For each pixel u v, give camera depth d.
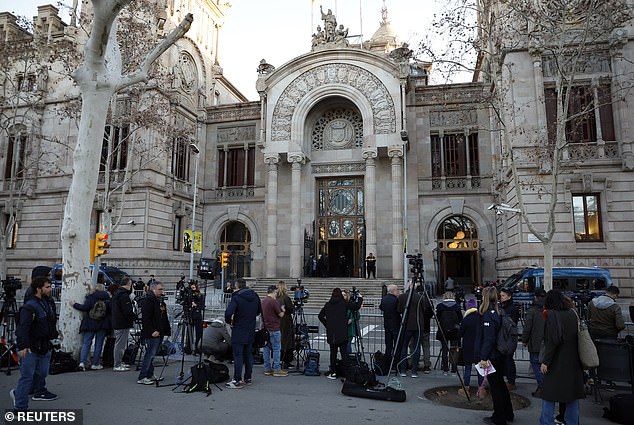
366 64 33.66
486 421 7.45
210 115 40.16
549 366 6.71
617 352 8.45
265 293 30.16
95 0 11.00
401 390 8.72
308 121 36.16
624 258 23.59
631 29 24.52
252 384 9.83
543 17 18.44
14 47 30.00
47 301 7.90
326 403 8.38
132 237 31.58
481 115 33.75
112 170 32.91
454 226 33.75
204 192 39.22
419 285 10.99
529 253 24.22
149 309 9.75
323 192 36.56
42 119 36.03
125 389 9.17
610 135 25.17
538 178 24.67
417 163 34.06
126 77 12.76
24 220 35.62
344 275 35.47
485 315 7.68
